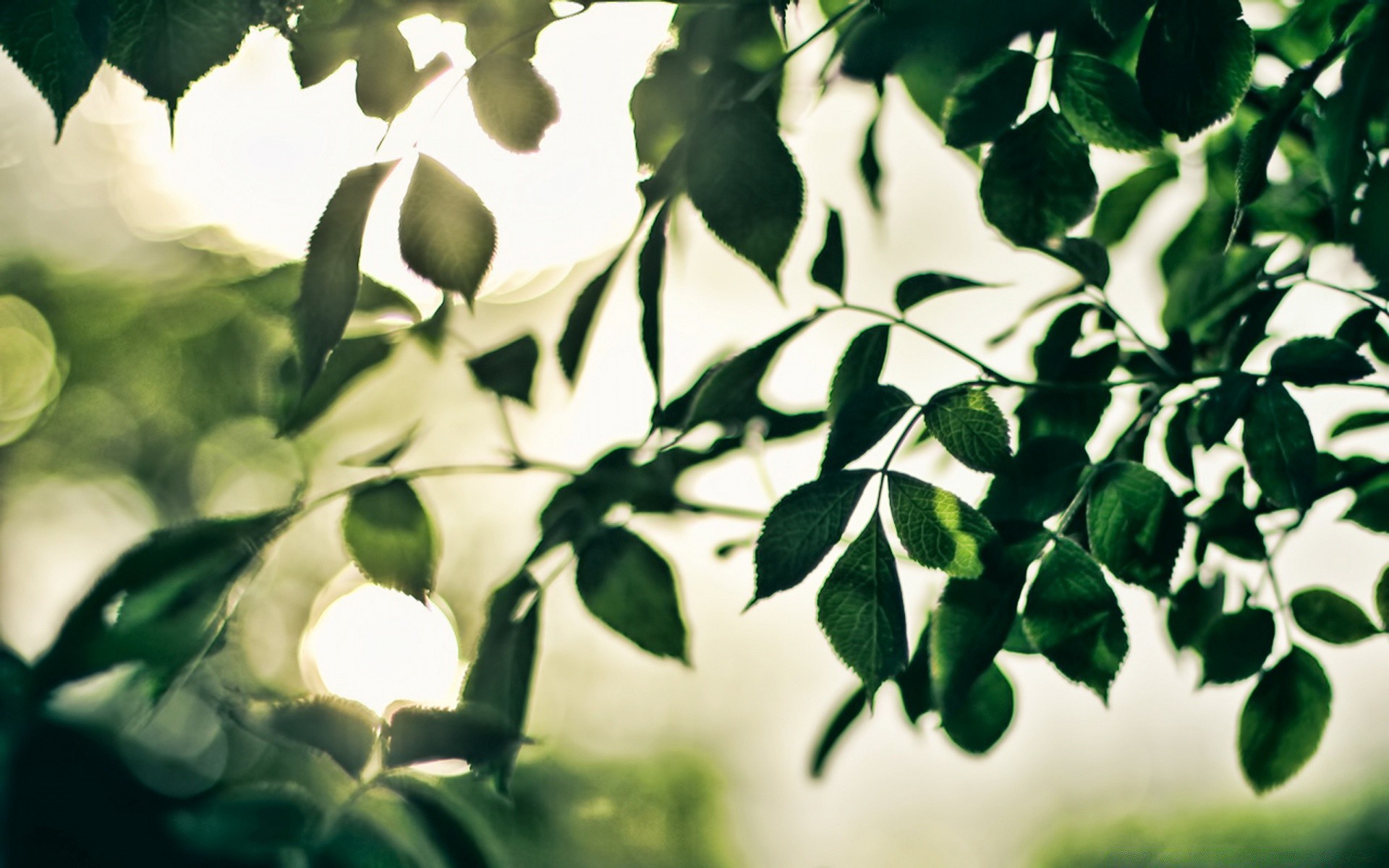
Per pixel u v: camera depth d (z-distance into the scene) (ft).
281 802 2.73
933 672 2.82
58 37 2.68
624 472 3.34
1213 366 3.23
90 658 2.81
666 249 2.83
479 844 2.78
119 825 2.72
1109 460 3.01
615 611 3.16
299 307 2.68
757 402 3.39
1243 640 3.05
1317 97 3.13
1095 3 2.78
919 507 2.77
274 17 2.72
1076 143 2.90
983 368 2.92
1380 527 3.08
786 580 2.74
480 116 2.72
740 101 2.75
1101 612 2.82
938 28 2.86
